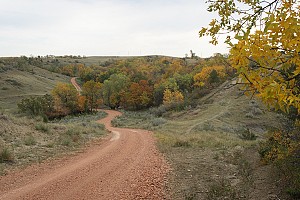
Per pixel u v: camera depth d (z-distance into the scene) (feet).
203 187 30.94
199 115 168.86
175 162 45.42
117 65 510.99
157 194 29.40
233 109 162.09
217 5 14.05
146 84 290.76
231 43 9.51
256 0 12.66
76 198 28.55
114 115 240.73
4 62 467.52
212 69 228.22
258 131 125.70
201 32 14.46
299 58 9.37
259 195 25.45
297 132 36.14
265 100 9.50
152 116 191.62
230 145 58.08
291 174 26.16
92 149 60.18
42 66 602.44
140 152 56.34
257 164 36.73
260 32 9.32
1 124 60.75
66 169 41.37
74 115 235.61
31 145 55.26
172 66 370.32
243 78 9.85
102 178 35.94
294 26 8.79
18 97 298.97
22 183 34.19
